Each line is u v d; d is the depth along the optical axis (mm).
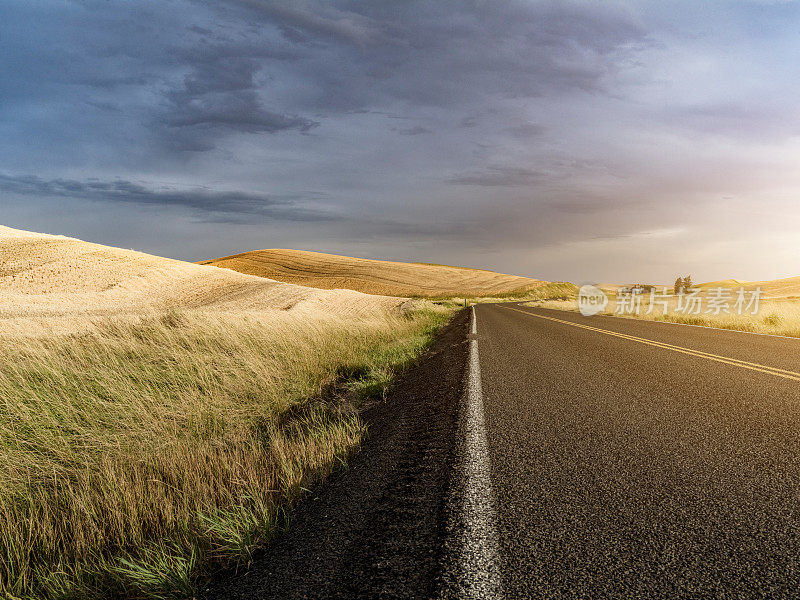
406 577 1889
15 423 4664
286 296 34656
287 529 2539
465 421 4121
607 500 2477
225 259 122188
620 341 10195
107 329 10062
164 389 5840
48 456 3973
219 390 5867
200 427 4633
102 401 5000
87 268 39812
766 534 2088
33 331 10562
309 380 6887
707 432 3617
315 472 3322
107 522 2797
